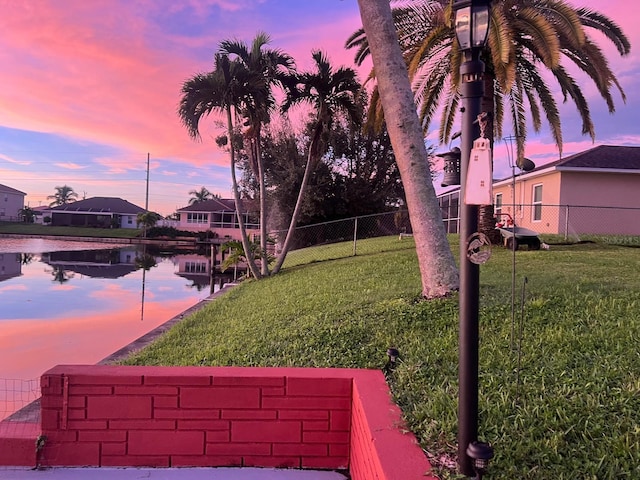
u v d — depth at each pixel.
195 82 11.81
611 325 4.47
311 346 4.99
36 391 5.43
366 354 4.43
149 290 17.05
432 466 2.29
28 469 3.18
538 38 9.52
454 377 3.54
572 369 3.53
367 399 2.94
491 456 2.16
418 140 6.36
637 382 3.13
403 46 11.32
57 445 3.21
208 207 58.59
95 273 22.19
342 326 5.41
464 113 2.47
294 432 3.24
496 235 12.27
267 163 27.28
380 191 28.20
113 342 9.36
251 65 12.18
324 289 8.40
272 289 10.06
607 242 12.98
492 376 3.46
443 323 4.97
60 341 9.40
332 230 26.70
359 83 12.77
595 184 17.44
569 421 2.70
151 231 53.56
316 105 13.05
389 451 2.33
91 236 54.28
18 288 16.67
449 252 6.21
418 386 3.42
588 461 2.30
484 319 4.96
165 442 3.21
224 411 3.22
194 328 7.50
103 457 3.20
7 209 75.12
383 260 11.32
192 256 34.62
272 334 5.80
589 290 5.94
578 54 11.00
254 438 3.23
